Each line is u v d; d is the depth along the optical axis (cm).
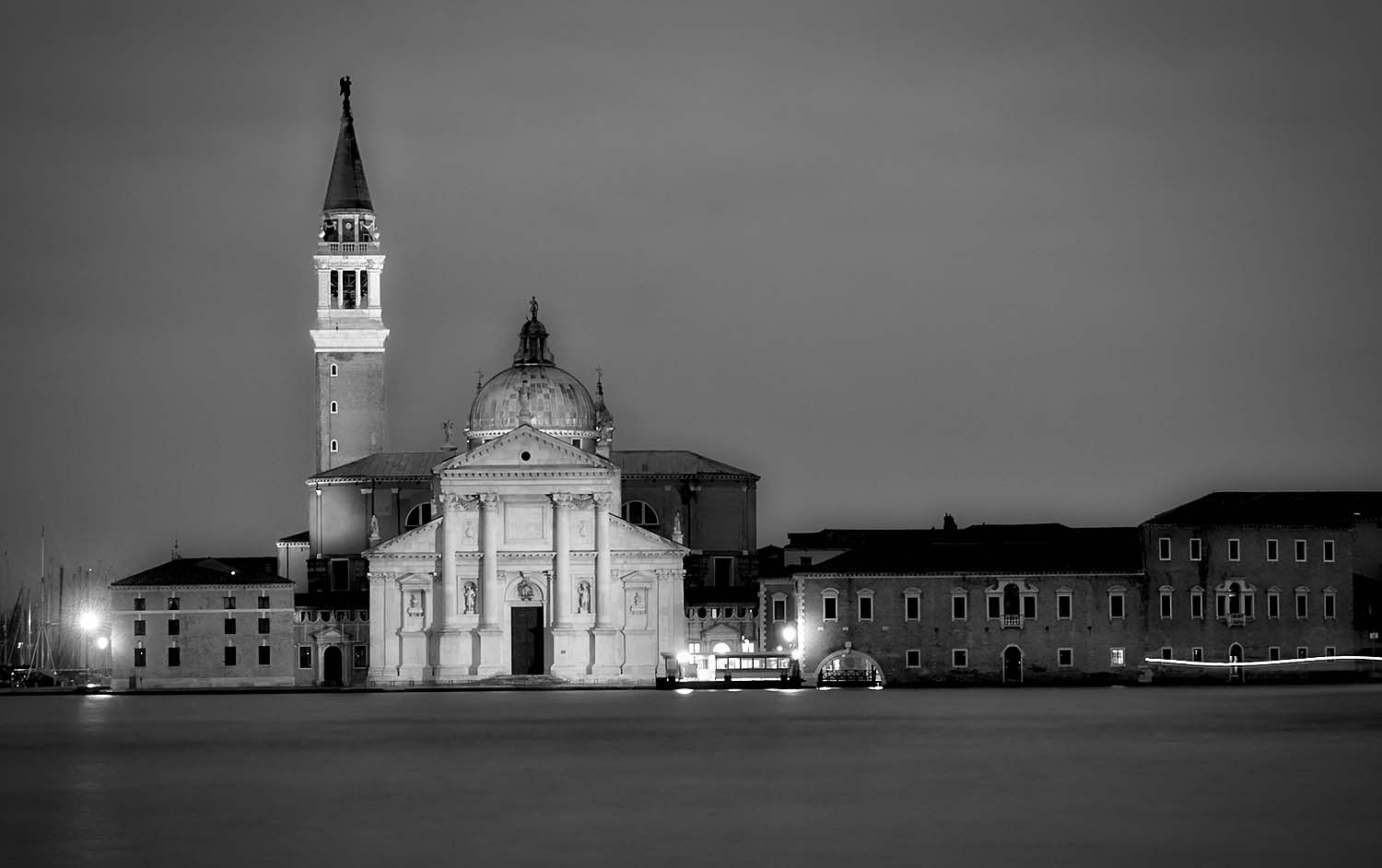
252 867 11956
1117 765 16162
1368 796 14250
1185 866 11769
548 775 15862
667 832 12925
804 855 12112
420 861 12069
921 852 12175
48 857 12331
